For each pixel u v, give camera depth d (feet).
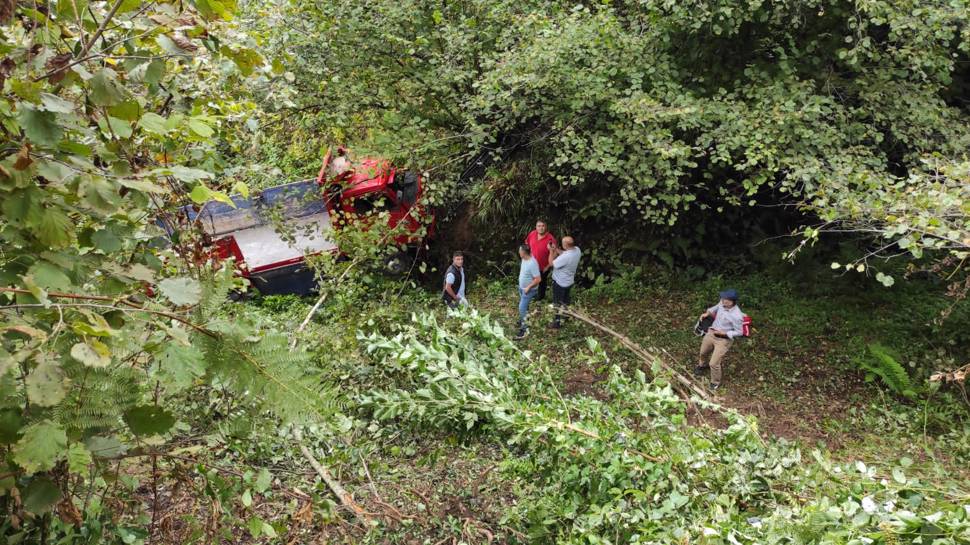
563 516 12.40
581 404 13.21
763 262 37.17
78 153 6.73
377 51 32.42
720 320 28.14
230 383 6.61
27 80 6.18
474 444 18.48
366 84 33.88
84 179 6.24
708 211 37.42
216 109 14.37
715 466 12.15
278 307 36.42
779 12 25.32
